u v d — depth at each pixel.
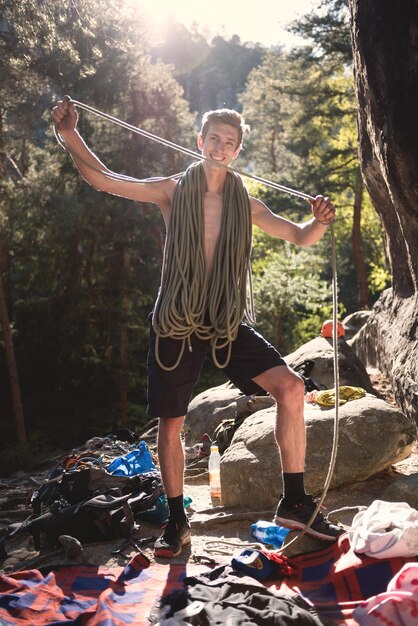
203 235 3.68
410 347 6.93
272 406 6.15
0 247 24.58
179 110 27.66
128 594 3.36
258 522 4.18
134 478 4.61
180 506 3.95
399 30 5.51
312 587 3.32
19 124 21.89
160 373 3.78
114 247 26.59
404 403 6.77
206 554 3.89
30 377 27.30
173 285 3.66
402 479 4.46
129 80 24.98
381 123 5.94
